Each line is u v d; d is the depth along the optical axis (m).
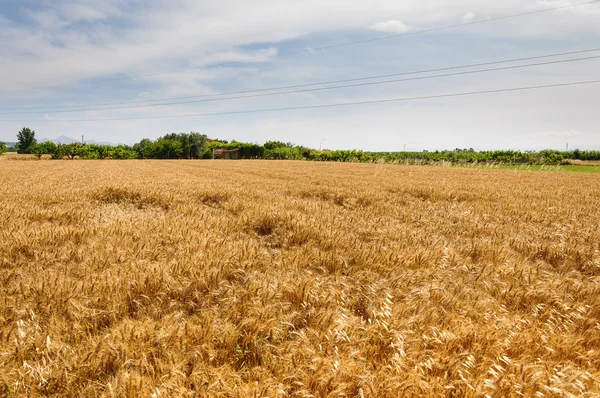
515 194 17.39
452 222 10.62
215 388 2.80
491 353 3.47
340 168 42.19
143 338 3.45
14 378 2.91
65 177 24.39
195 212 10.62
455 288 5.01
